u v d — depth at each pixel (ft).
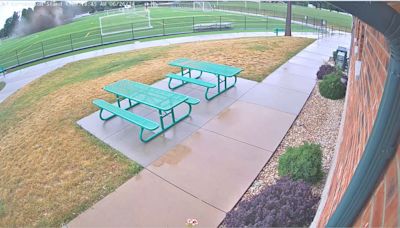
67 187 13.07
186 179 13.01
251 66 27.94
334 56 29.14
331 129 16.53
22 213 12.00
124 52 45.50
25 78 42.14
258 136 16.06
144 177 13.32
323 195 9.75
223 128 16.99
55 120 19.57
